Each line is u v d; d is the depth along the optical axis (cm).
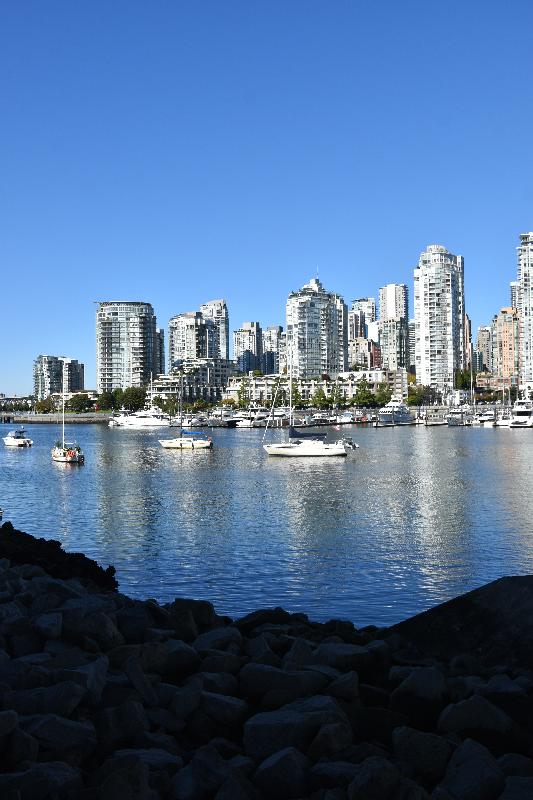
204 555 4066
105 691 1021
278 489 7356
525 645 1184
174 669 1159
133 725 914
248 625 1603
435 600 3105
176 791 774
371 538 4503
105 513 5812
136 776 747
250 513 5694
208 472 9469
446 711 948
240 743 938
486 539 4409
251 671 1073
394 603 3062
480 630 1250
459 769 800
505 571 3597
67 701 942
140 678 1038
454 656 1238
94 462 11525
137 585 3419
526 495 6525
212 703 983
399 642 1301
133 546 4362
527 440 15588
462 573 3566
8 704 950
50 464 11300
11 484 8262
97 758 867
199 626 1478
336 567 3722
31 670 1038
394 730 890
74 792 750
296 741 873
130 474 9338
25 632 1295
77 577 2392
